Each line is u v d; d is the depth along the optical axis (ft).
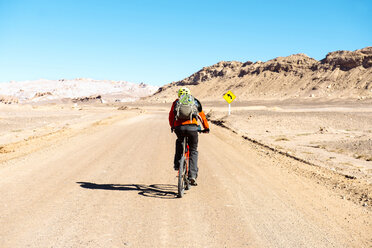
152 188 20.81
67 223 13.98
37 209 15.83
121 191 19.75
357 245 12.84
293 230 14.10
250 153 39.11
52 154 33.94
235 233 13.43
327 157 39.19
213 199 18.56
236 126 80.33
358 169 32.32
